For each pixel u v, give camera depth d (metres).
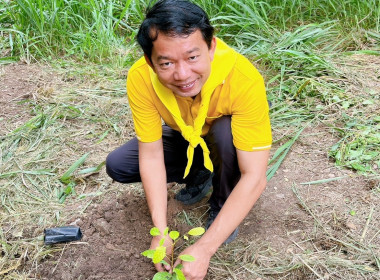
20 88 1.73
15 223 1.14
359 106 1.50
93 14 1.99
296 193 1.18
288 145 1.34
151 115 0.92
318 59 1.69
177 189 1.23
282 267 0.99
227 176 0.97
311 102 1.55
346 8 2.13
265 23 1.94
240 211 0.88
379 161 1.26
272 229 1.08
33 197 1.22
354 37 1.90
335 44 1.89
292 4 2.05
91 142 1.43
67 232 1.08
